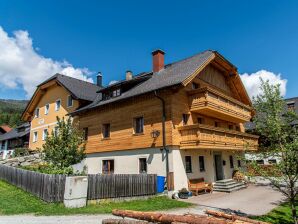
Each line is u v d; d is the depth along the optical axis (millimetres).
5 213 11016
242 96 28422
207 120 22250
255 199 16125
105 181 14062
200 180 18922
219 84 25484
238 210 13164
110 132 21891
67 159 17234
